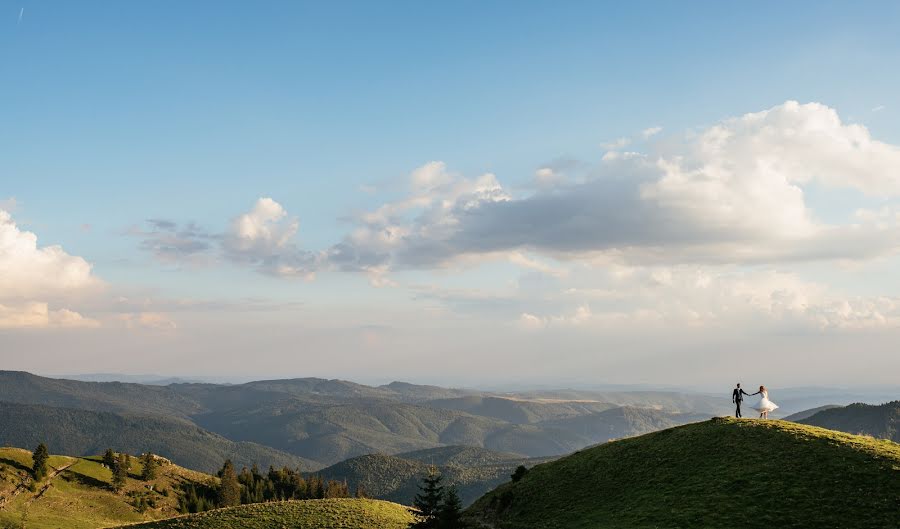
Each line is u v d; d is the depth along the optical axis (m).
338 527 76.88
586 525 53.84
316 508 88.25
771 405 69.50
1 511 154.75
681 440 66.88
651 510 52.16
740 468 55.22
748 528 44.44
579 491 64.25
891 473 47.88
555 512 61.16
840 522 42.94
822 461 52.34
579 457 75.12
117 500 186.12
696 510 49.19
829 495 46.69
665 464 62.09
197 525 82.69
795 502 46.69
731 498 49.91
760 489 50.06
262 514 85.50
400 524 80.44
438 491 64.94
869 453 52.00
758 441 60.12
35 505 165.62
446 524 62.66
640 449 68.88
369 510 87.62
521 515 64.38
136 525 89.94
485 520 68.06
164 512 189.50
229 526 80.00
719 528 45.22
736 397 72.69
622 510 54.62
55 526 152.62
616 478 63.62
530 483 71.88
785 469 52.50
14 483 175.38
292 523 79.56
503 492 73.62
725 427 66.19
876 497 45.09
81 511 170.25
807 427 62.72
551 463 77.81
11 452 196.12
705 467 58.09
